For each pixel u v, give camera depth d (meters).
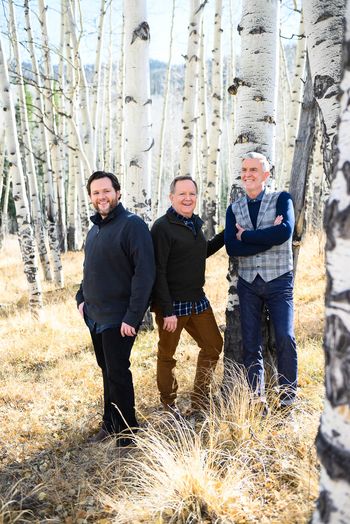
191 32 8.40
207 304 3.55
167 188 35.75
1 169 17.62
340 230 1.33
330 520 1.38
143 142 5.51
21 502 2.59
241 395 3.16
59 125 15.36
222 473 2.73
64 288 9.96
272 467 2.70
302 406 3.24
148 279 3.04
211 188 12.44
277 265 3.14
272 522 2.22
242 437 2.90
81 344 5.86
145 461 2.80
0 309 8.63
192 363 4.71
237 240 3.18
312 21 2.82
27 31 9.28
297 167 3.70
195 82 8.66
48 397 4.20
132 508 2.44
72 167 17.20
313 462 2.60
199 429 3.29
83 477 2.85
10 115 6.99
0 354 5.69
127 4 5.07
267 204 3.14
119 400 3.19
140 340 5.77
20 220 7.21
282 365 3.18
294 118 10.79
